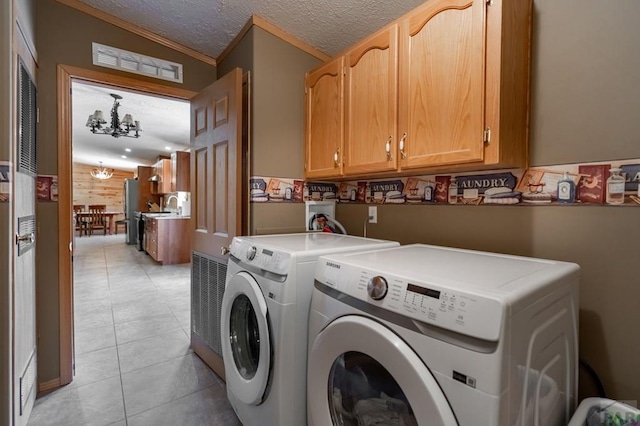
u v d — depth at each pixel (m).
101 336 2.65
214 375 2.06
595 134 1.16
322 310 1.07
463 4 1.26
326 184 2.33
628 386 1.10
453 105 1.30
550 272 0.92
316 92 2.07
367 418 0.94
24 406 1.53
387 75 1.58
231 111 1.93
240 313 1.59
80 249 7.24
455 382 0.68
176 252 5.74
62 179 1.92
